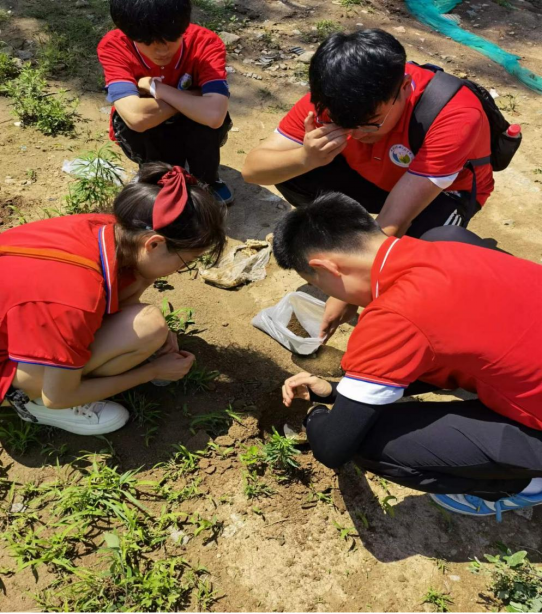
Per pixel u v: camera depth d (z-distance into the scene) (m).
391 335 1.72
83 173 3.40
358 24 5.35
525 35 5.53
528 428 1.88
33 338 1.87
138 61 3.04
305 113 2.61
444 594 2.05
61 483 2.23
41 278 1.87
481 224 3.57
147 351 2.20
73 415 2.25
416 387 2.30
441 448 1.91
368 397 1.78
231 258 3.16
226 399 2.55
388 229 2.40
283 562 2.09
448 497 2.23
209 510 2.20
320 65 2.11
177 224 1.92
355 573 2.08
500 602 2.04
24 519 2.12
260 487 2.26
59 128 3.88
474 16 5.77
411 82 2.37
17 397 2.14
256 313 2.95
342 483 2.31
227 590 2.02
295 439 2.38
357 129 2.26
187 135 3.21
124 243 1.99
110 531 2.12
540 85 4.79
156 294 2.98
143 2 2.59
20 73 4.21
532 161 4.05
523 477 1.96
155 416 2.45
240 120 4.18
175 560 2.04
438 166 2.35
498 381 1.80
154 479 2.27
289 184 2.99
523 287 1.78
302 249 1.90
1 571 2.00
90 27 4.74
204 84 3.06
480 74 4.86
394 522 2.22
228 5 5.37
